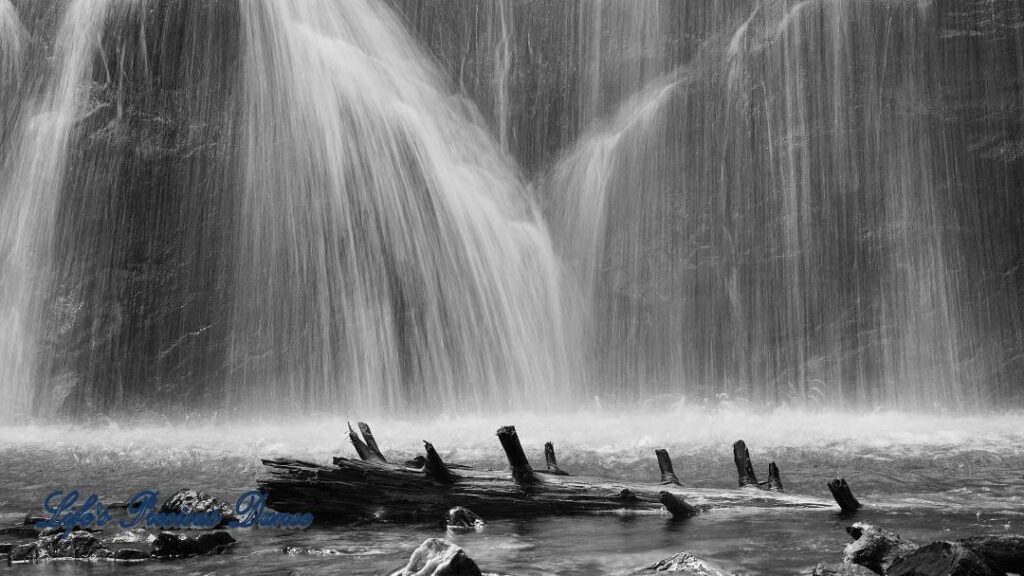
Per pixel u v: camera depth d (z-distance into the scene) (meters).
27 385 26.95
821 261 27.27
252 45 29.41
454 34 31.98
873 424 19.36
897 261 26.73
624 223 29.59
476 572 5.47
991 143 26.75
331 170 28.86
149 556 6.86
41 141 28.89
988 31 27.05
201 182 28.72
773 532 7.21
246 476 12.39
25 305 27.58
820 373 26.77
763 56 28.67
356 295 28.06
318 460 14.43
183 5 29.52
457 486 8.44
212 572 6.24
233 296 28.12
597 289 29.42
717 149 28.92
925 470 11.84
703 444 15.48
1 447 17.27
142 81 29.20
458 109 31.23
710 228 28.56
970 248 26.56
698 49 29.83
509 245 29.94
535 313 29.45
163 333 27.83
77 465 13.95
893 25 27.36
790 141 27.95
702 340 28.06
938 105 27.02
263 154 28.94
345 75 29.66
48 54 29.56
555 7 31.77
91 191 28.45
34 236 28.22
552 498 8.37
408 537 7.46
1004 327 26.30
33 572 6.36
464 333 28.66
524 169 31.12
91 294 27.80
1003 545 5.39
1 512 9.50
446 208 29.64
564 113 31.23
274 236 28.41
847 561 5.56
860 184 27.20
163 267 28.25
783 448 14.74
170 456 15.11
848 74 27.59
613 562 6.20
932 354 26.31
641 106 30.22
